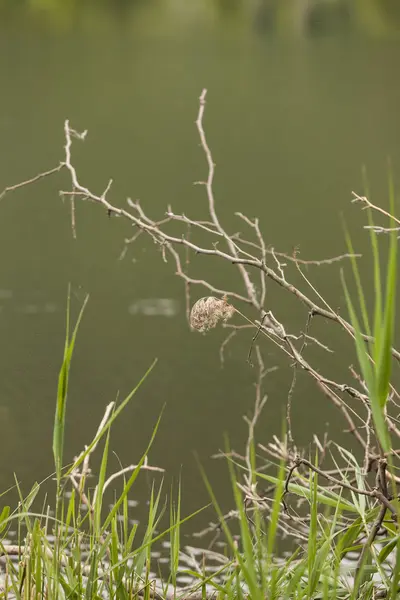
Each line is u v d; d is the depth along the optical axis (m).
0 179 26.47
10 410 10.60
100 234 20.19
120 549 4.61
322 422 10.19
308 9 63.88
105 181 26.36
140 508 7.91
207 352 12.83
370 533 4.18
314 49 54.03
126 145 31.88
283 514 4.79
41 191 24.73
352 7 64.38
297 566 4.12
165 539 7.32
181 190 25.30
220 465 9.21
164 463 9.23
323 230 20.38
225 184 26.14
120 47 55.59
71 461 9.33
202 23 63.22
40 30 60.84
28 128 34.81
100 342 13.55
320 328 12.85
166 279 16.69
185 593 4.48
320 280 15.62
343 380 11.09
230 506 8.29
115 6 66.62
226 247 18.28
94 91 42.84
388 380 3.66
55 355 12.95
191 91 42.78
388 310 3.64
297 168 28.27
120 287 16.34
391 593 3.97
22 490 8.59
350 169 27.92
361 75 45.66
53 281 16.89
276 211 22.75
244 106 39.34
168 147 31.52
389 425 4.37
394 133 33.31
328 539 4.05
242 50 54.47
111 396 11.33
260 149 31.33
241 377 11.85
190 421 10.47
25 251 18.97
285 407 10.68
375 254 3.75
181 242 5.33
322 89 42.59
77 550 4.23
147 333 13.83
